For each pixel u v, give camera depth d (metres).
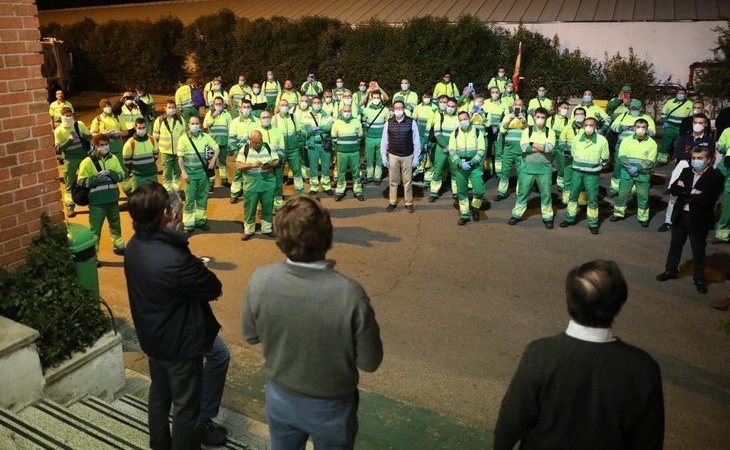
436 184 12.01
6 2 4.44
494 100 13.92
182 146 9.95
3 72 4.49
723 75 17.23
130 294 3.46
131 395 5.05
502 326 7.13
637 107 11.96
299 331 2.60
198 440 3.77
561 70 20.28
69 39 31.84
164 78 29.75
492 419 5.48
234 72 26.66
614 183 11.98
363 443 4.95
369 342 2.61
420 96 22.28
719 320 7.29
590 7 21.11
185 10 32.47
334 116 13.81
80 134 11.23
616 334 6.97
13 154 4.63
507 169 11.89
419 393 5.86
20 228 4.74
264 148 9.59
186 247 3.43
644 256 9.26
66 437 3.86
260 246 9.72
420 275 8.56
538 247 9.62
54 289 4.65
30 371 4.21
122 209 11.89
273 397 2.80
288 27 24.69
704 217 7.84
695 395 5.85
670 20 18.97
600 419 2.30
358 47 22.98
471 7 23.47
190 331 3.45
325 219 2.62
